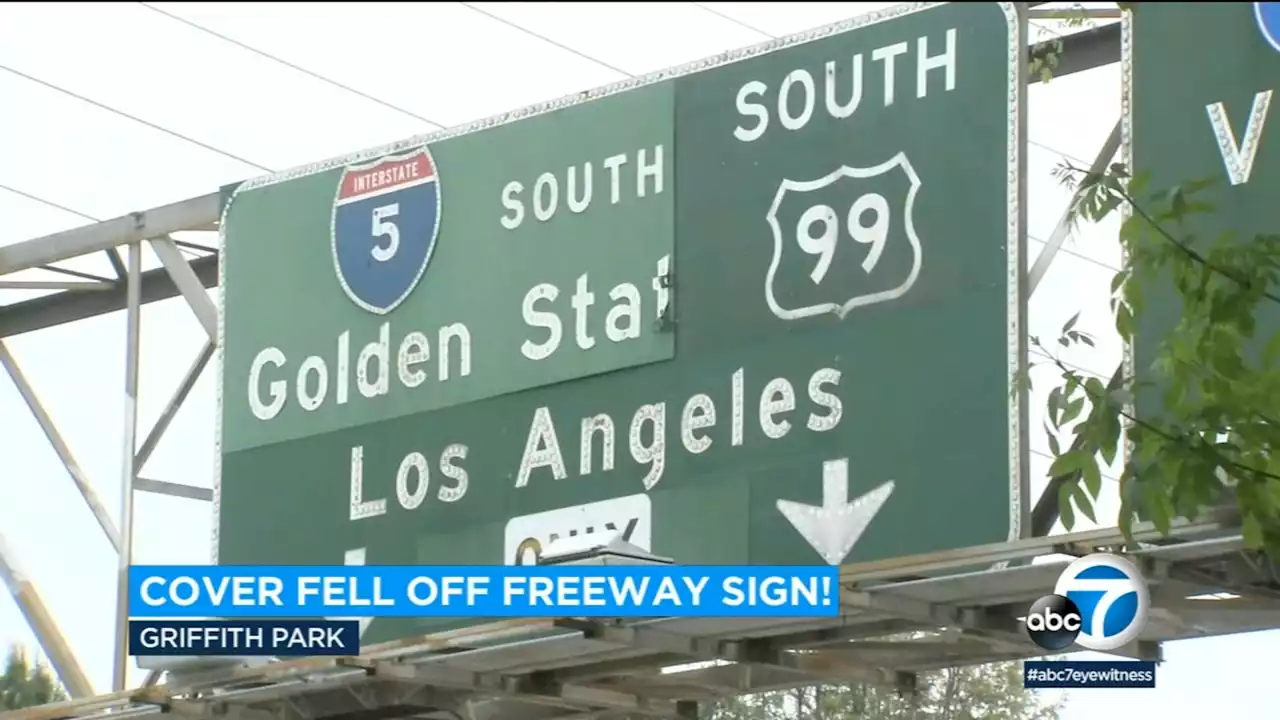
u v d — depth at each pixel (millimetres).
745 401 14680
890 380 14062
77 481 20422
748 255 14844
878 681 16234
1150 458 10656
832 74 14664
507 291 15992
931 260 14016
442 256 16406
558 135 15945
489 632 15477
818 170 14625
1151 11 13586
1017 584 14023
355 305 16828
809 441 14352
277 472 17016
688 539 14742
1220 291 10453
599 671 16984
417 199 16625
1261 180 12984
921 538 13750
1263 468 10539
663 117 15414
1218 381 10375
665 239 15242
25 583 20875
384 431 16469
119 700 17875
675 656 16562
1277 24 13109
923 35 14289
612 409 15297
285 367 17156
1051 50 15109
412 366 16406
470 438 15992
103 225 18938
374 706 18109
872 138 14406
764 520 14445
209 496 19016
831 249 14469
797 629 15328
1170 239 10656
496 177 16219
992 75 13953
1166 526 10492
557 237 15805
